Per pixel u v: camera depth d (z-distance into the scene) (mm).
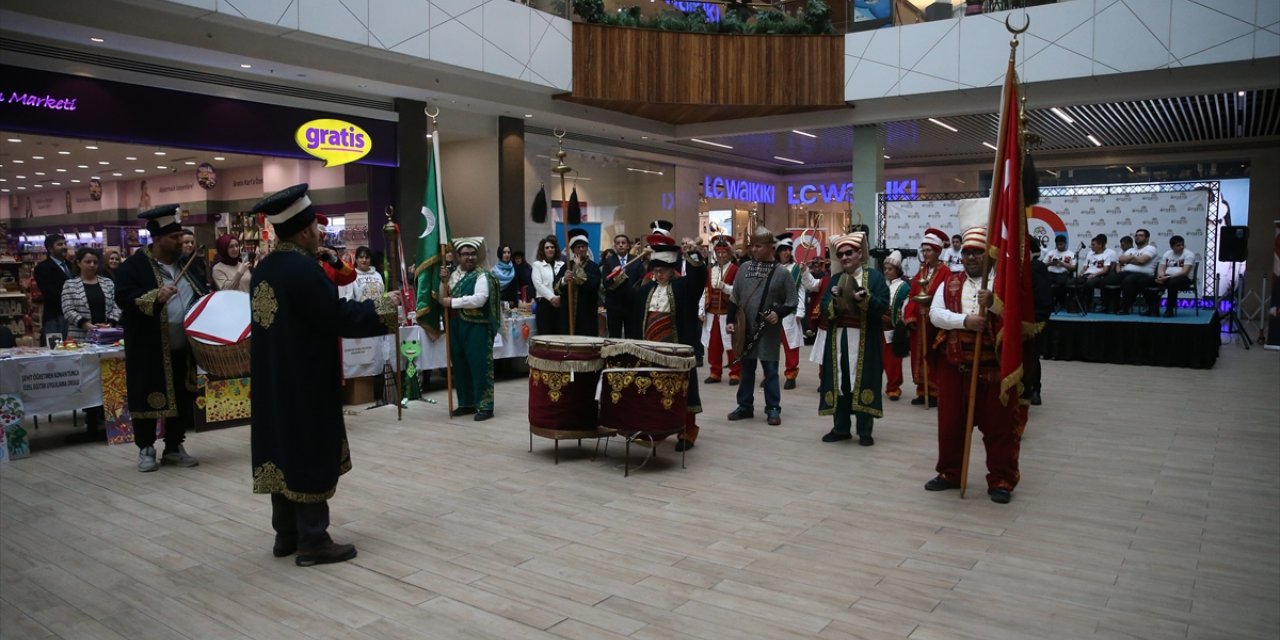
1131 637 3357
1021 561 4234
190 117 12156
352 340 8531
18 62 10320
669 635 3381
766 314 7582
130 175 16578
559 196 18938
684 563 4215
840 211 27984
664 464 6297
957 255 14211
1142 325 11969
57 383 6773
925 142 22078
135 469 6234
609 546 4477
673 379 5949
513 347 10320
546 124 18000
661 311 7043
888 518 4961
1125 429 7559
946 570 4109
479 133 16797
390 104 14930
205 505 5301
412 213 15234
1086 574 4051
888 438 7207
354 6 12164
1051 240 15031
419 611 3641
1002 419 5230
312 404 4113
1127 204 14438
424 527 4816
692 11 16578
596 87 15820
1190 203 13984
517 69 14602
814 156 25297
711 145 22375
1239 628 3438
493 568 4156
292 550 4375
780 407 8398
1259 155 22031
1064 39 14695
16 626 3527
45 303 8805
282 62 12109
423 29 13102
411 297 9180
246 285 8172
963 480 5371
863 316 6742
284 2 11328
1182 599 3744
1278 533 4668
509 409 8648
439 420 8039
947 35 15641
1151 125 19391
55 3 9805
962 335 5352
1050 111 17062
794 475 5973
